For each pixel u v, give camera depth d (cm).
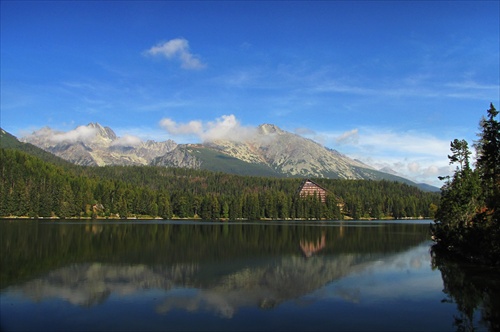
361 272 6481
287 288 5262
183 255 8300
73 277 5859
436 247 10156
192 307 4309
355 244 10869
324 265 7175
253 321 3841
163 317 3950
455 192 10112
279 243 10925
